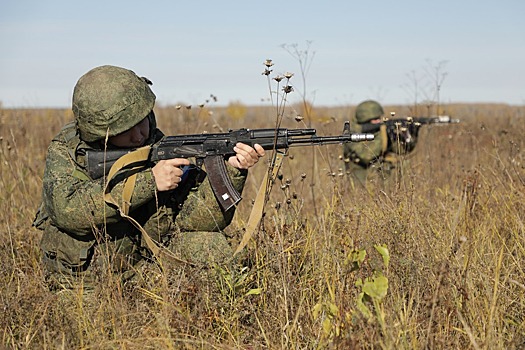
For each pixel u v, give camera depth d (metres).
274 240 4.01
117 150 3.83
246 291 3.79
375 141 7.55
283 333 3.22
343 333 3.08
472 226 4.13
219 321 3.48
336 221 4.32
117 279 3.75
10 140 7.88
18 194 6.25
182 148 3.89
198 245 4.00
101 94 3.79
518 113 11.47
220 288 3.68
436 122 7.79
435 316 3.22
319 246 4.19
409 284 3.64
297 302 3.63
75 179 3.83
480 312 3.30
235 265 3.88
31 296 3.60
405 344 2.99
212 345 3.09
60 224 3.82
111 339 3.37
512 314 3.52
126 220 3.97
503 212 4.81
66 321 3.41
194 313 3.43
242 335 3.48
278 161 3.90
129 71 3.99
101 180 3.81
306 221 4.38
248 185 6.64
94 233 3.79
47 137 9.13
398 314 3.24
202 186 4.12
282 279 3.62
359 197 5.07
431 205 4.96
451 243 3.85
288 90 3.79
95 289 3.68
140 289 3.68
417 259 3.80
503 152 6.82
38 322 3.44
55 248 3.99
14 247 4.72
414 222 4.24
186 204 4.12
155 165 3.92
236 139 3.89
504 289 3.60
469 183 4.81
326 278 3.52
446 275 3.40
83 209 3.73
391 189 5.05
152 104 3.97
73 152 3.90
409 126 7.68
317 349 3.13
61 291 3.79
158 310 3.56
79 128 3.88
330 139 3.82
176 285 3.61
